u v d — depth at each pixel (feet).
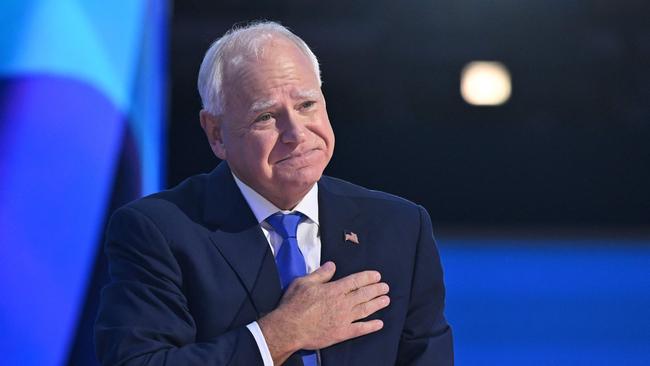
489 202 94.99
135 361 16.60
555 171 94.99
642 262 76.64
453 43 101.40
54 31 23.08
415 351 18.57
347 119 102.99
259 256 17.83
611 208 94.89
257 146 17.28
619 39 100.73
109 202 24.67
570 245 87.20
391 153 94.32
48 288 22.63
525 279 68.33
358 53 101.81
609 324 52.03
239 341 16.66
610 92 101.65
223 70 17.62
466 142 95.04
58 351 22.74
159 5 29.40
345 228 18.58
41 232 22.58
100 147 24.34
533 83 101.91
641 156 94.63
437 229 94.38
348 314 17.22
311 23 101.24
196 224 18.04
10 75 22.34
